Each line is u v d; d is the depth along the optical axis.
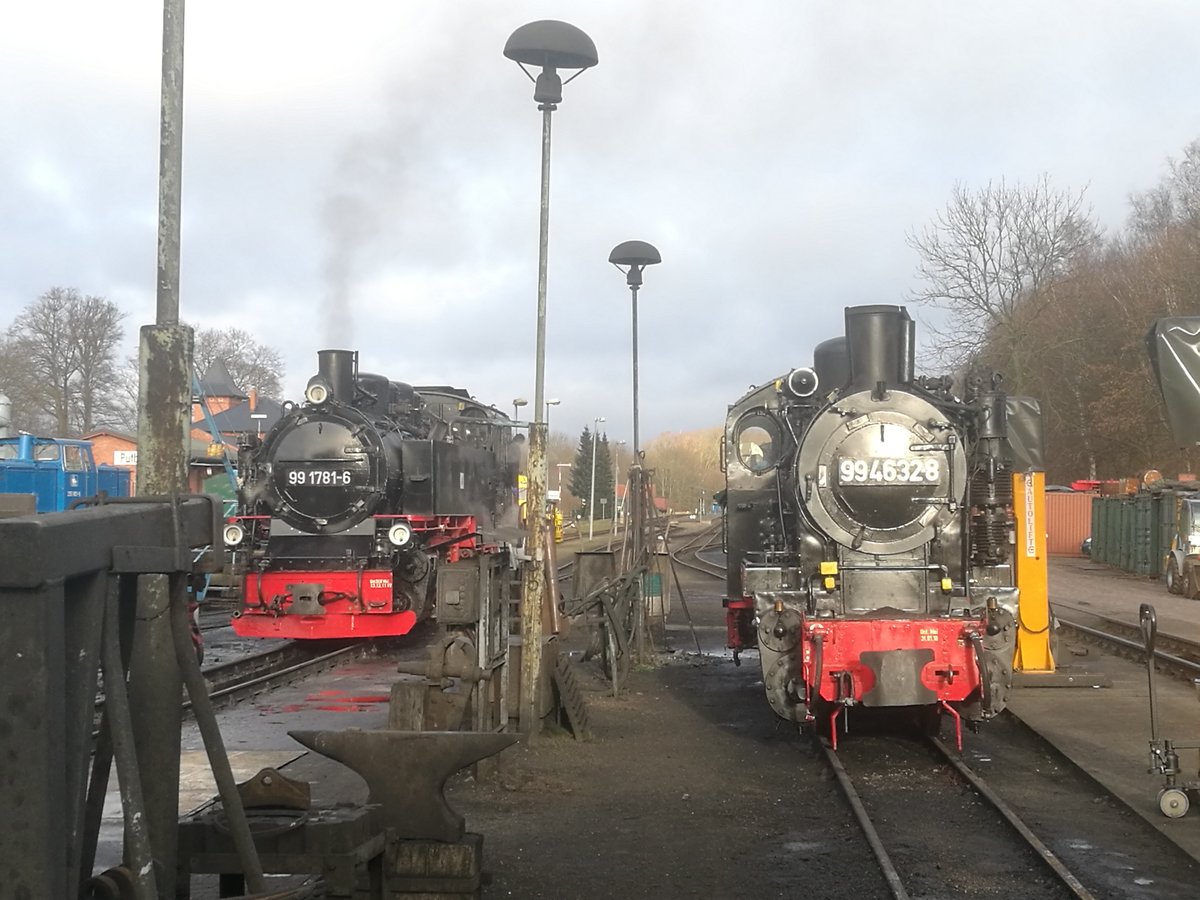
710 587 28.64
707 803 8.41
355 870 4.99
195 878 6.67
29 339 58.97
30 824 3.07
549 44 10.59
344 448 16.95
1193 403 7.56
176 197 6.25
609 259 19.56
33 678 3.07
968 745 10.26
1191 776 8.49
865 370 10.65
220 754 3.96
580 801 8.48
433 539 18.03
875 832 7.44
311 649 17.42
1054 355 42.56
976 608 9.97
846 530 10.20
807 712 9.98
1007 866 6.88
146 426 6.02
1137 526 32.94
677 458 89.44
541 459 10.59
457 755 5.49
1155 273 39.50
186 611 3.95
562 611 14.90
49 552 3.10
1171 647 17.19
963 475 10.20
